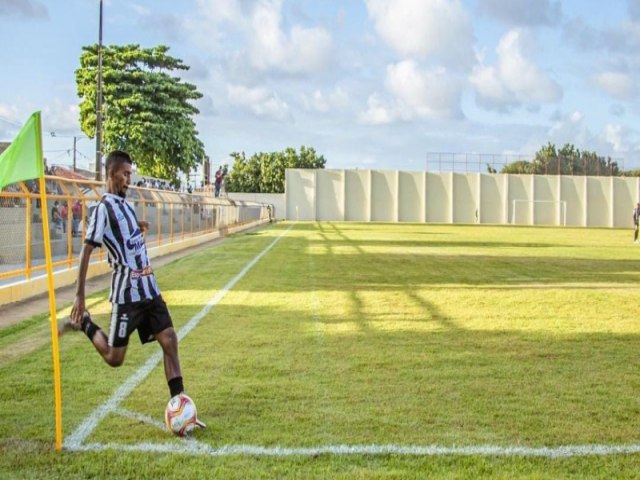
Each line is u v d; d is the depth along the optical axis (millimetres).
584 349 7766
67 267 14656
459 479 4016
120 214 4672
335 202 70875
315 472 4105
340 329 8945
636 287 14078
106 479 3992
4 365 6805
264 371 6605
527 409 5414
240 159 99375
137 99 48656
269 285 13859
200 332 8672
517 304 11398
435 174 70938
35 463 4227
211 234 33438
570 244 30812
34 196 12766
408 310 10617
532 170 73250
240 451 4449
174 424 4691
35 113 4652
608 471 4160
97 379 6254
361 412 5309
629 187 71750
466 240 33344
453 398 5707
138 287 4707
